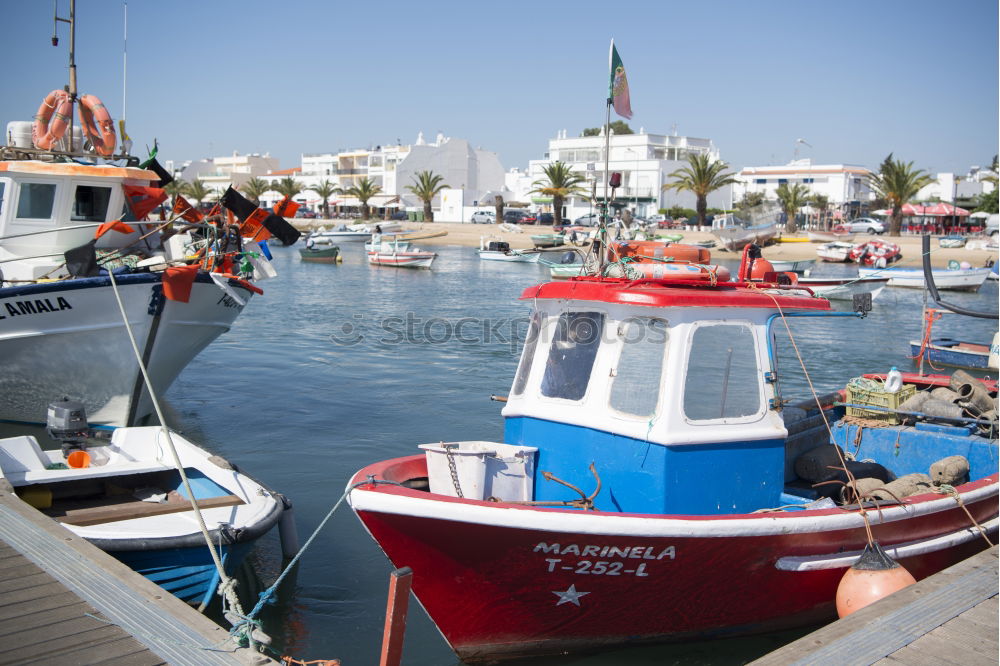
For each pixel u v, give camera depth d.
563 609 6.07
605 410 6.31
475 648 6.22
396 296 34.59
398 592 4.54
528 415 6.75
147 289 12.04
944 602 5.44
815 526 6.03
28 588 5.58
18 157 14.45
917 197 95.69
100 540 6.72
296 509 9.66
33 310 11.59
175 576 7.04
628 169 85.19
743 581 6.18
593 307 6.51
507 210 99.38
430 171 105.94
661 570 5.87
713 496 6.20
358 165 123.44
